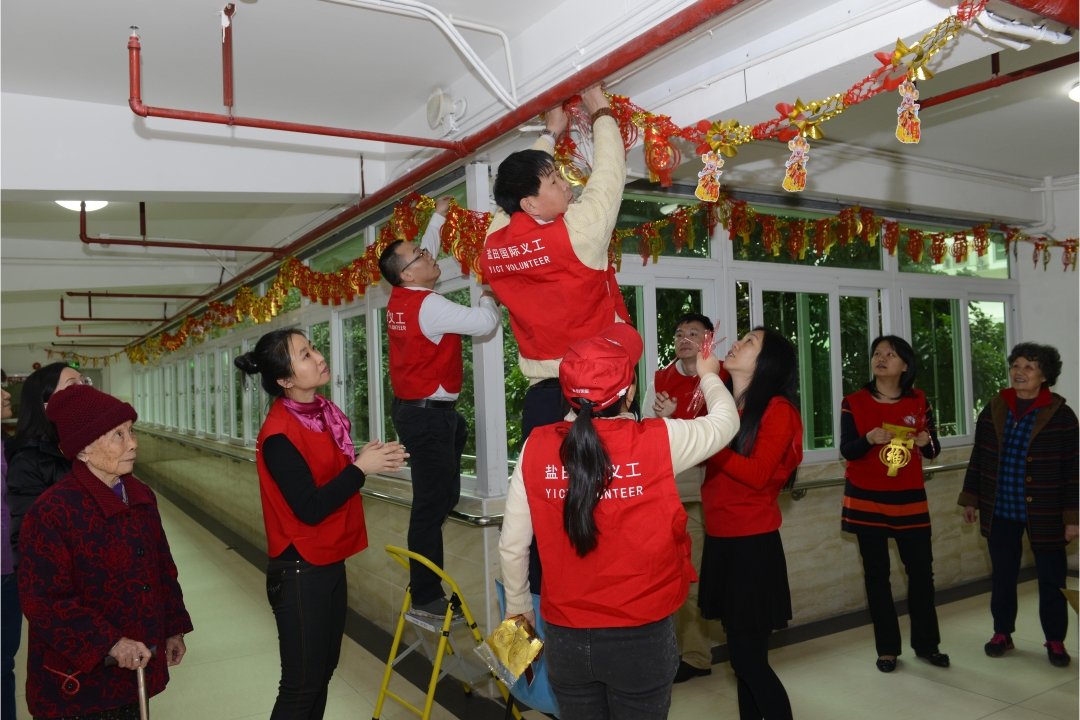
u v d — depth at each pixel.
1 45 2.87
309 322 6.11
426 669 3.72
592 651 1.67
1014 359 3.65
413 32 2.85
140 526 2.07
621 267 3.93
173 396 12.57
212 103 3.59
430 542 3.08
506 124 2.75
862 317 4.98
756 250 4.49
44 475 2.71
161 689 2.07
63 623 1.83
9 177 3.36
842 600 4.48
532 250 2.00
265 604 5.06
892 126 3.89
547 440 1.75
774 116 2.59
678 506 1.67
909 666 3.59
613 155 2.07
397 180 3.63
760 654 2.40
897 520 3.54
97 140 3.51
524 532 1.80
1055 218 5.33
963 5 1.78
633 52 2.18
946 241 5.32
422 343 2.97
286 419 2.33
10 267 6.68
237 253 7.14
